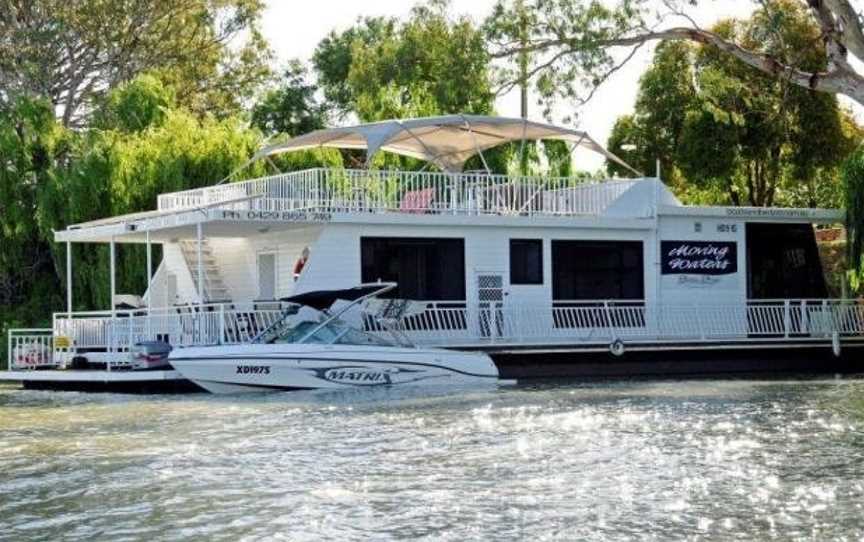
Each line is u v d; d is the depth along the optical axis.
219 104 66.50
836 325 36.38
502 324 33.16
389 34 46.19
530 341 33.19
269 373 28.22
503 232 33.69
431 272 32.72
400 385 29.28
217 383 28.11
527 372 33.25
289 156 44.31
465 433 21.05
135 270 42.47
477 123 35.09
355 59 47.44
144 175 42.69
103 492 16.16
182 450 19.52
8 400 28.48
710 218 36.31
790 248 37.53
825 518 14.20
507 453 18.78
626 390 28.97
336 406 25.38
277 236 33.72
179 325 30.44
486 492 15.76
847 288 38.91
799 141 50.72
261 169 43.72
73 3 59.31
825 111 49.97
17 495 16.03
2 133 45.22
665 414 23.64
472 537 13.52
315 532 13.83
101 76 61.22
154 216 31.77
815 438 20.23
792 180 54.28
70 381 31.03
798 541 13.23
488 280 33.41
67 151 46.28
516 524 14.05
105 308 42.91
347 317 30.62
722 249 36.47
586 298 34.72
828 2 34.16
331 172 32.38
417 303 30.25
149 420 23.45
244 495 15.81
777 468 17.33
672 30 37.41
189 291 35.97
